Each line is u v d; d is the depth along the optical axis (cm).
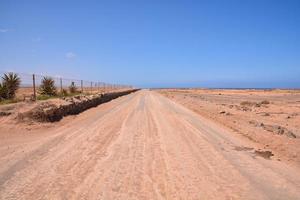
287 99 5841
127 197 621
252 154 1026
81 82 3594
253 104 3966
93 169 809
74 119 1878
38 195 615
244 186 701
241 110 2969
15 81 2220
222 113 2366
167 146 1132
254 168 852
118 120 1880
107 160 907
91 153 988
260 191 670
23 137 1231
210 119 2084
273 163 912
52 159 895
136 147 1102
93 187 673
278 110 3170
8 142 1123
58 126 1566
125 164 870
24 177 724
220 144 1189
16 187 657
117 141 1204
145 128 1570
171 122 1848
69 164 849
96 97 3206
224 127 1681
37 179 713
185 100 4341
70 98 2411
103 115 2161
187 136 1359
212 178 757
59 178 725
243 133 1459
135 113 2361
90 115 2138
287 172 820
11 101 1891
